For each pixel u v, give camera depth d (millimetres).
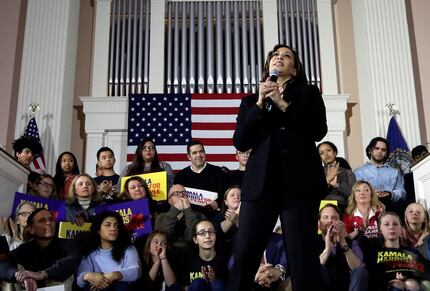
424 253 4125
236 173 5441
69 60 8086
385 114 7547
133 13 8586
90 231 4102
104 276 3748
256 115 1840
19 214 4277
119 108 7961
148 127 7715
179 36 8578
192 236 4258
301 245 1725
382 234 4090
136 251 4059
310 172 1813
